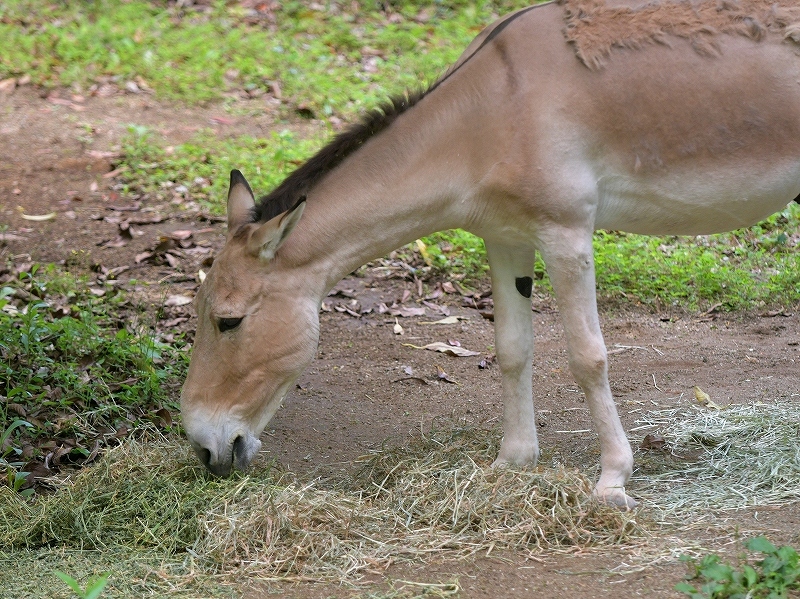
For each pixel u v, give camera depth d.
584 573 5.39
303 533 5.77
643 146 6.09
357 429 8.05
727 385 8.68
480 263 11.66
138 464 6.71
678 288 10.97
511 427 6.79
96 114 15.82
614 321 10.43
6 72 17.06
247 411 6.34
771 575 4.98
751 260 11.48
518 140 6.02
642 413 8.12
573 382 8.99
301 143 14.20
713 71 6.07
